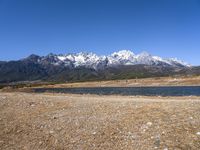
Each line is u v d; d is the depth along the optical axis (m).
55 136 14.63
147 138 13.56
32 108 20.33
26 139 14.63
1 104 21.70
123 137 13.90
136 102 21.73
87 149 13.08
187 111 17.09
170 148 12.46
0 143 14.35
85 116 17.45
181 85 145.88
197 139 13.14
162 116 16.33
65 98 25.91
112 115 17.28
